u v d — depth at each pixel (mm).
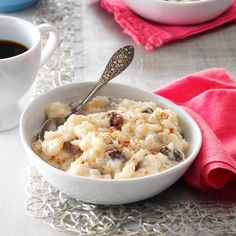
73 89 661
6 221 575
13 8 900
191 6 853
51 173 558
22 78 653
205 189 606
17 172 626
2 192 604
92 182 548
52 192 602
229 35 895
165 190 611
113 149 582
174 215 584
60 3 941
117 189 553
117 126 612
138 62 819
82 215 580
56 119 634
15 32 697
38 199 594
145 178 552
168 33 867
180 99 713
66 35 861
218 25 899
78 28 885
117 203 578
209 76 739
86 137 583
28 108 621
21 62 640
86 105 647
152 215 586
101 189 554
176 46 863
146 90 714
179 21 876
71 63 796
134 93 666
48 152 585
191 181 604
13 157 643
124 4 913
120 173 565
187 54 846
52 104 640
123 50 666
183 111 643
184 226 574
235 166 593
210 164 590
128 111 629
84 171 563
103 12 932
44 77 758
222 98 673
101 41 859
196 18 875
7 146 655
